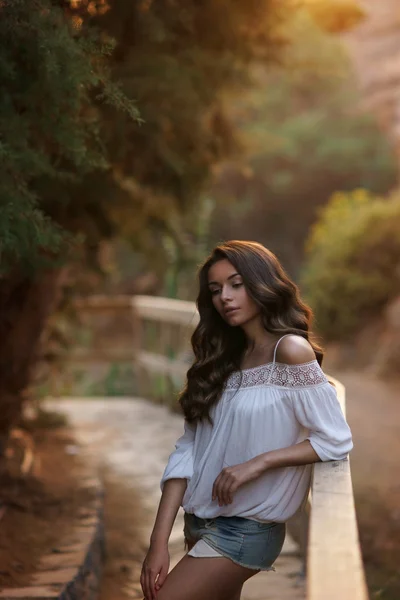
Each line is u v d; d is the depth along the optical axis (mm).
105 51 3992
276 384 3326
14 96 4164
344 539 2371
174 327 12828
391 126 27562
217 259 3514
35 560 5031
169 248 9852
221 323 3615
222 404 3459
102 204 6984
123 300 13492
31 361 7527
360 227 18516
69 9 4562
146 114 5992
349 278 18234
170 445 10109
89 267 8648
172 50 6449
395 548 6855
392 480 8656
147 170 6973
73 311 9977
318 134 27891
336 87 27875
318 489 2811
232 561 3348
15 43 3902
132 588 5812
